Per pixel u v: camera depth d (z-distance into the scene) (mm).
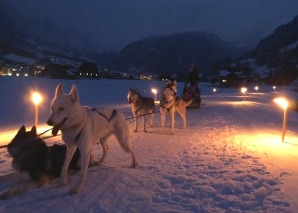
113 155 6625
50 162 4844
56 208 3943
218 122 11625
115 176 5172
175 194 4398
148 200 4211
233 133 9180
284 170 5336
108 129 5309
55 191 4480
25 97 20734
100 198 4277
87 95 26000
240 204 4039
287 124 11195
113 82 42594
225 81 65750
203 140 8227
